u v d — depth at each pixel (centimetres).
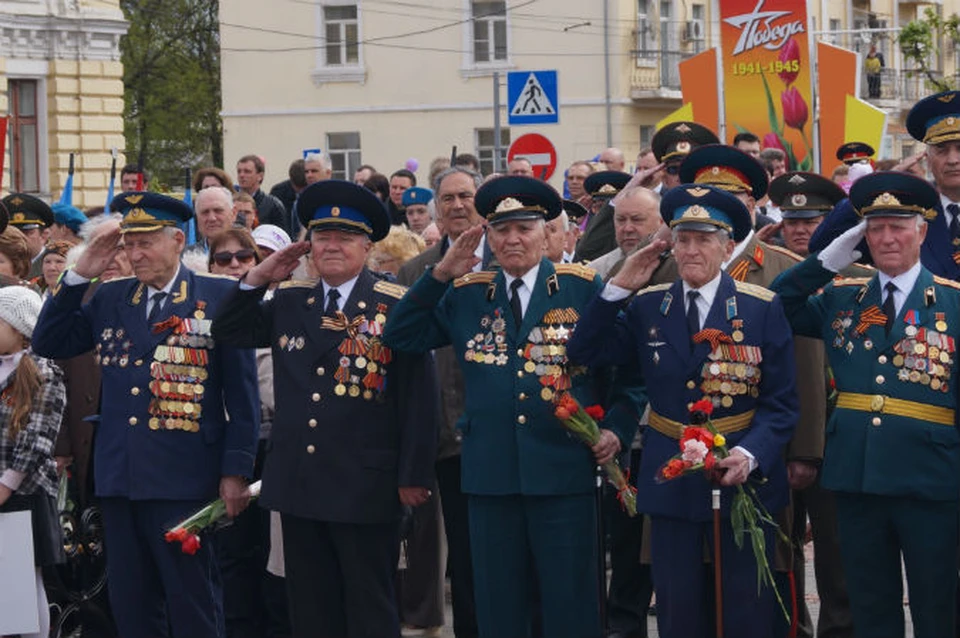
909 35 4400
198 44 5788
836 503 818
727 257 785
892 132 5134
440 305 824
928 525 768
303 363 831
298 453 826
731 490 759
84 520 970
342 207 830
